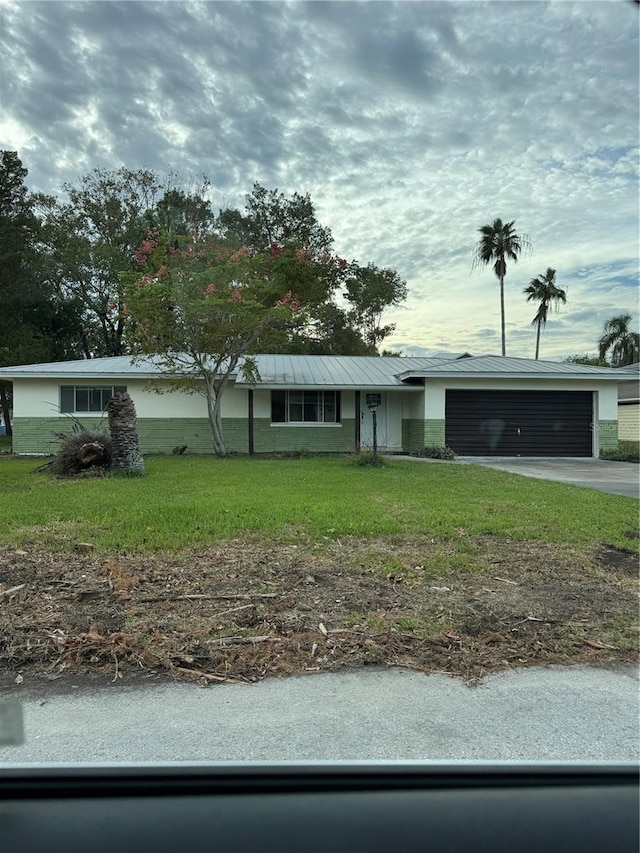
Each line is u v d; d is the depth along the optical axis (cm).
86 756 245
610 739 266
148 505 781
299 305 1664
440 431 1777
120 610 413
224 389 1806
